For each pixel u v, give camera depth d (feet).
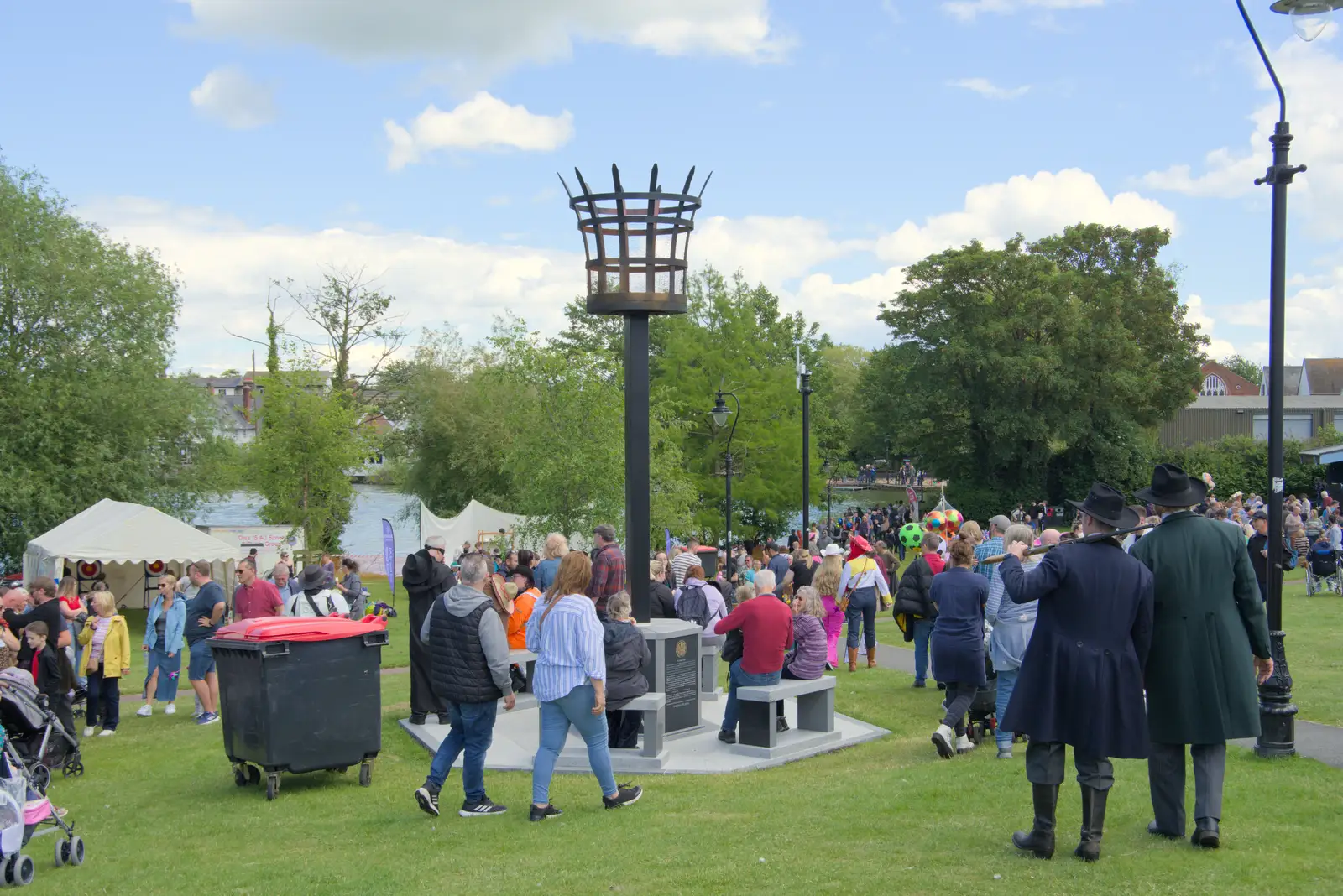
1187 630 19.79
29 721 28.22
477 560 26.76
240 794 31.58
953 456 207.31
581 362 112.68
